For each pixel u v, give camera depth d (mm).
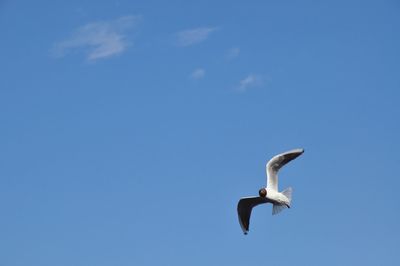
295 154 29531
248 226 30391
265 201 29812
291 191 29594
